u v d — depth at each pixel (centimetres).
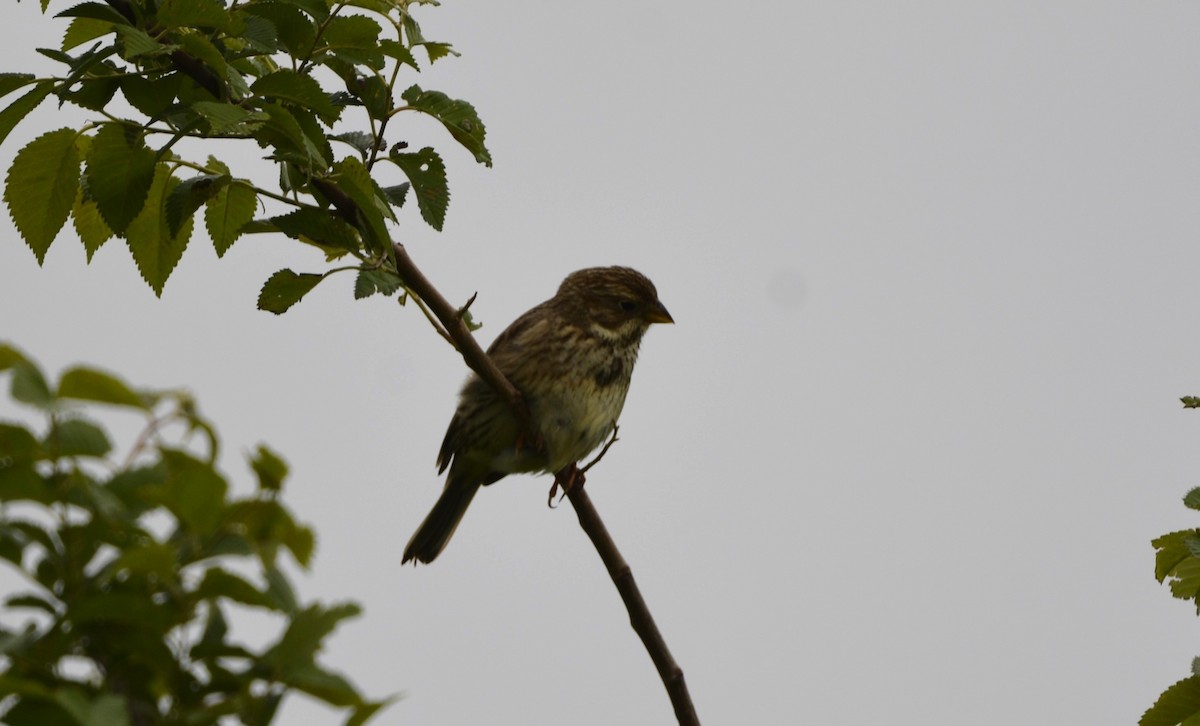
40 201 946
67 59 895
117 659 528
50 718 488
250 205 1022
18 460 513
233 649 532
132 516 532
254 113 857
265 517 542
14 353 510
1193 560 897
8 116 891
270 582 542
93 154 912
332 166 959
